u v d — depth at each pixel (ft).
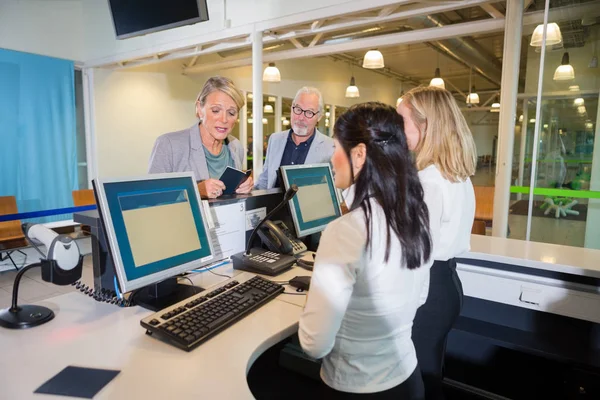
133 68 17.06
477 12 15.20
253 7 11.23
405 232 2.66
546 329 5.23
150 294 4.11
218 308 3.63
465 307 5.85
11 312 3.58
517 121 9.87
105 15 14.74
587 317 4.66
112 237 3.38
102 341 3.20
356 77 28.22
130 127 17.21
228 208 5.30
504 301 5.24
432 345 4.24
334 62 25.89
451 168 3.99
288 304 4.01
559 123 10.27
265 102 21.75
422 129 4.17
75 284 4.07
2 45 13.12
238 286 4.18
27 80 13.82
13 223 11.96
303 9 10.27
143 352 3.03
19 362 2.86
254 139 11.93
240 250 5.57
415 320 4.25
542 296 4.94
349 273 2.53
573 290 4.72
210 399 2.45
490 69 22.79
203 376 2.71
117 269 3.38
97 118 16.11
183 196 4.23
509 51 9.18
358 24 10.41
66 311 3.82
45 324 3.51
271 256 5.25
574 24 9.66
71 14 15.14
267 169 8.68
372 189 2.68
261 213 5.89
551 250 5.44
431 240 2.98
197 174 6.86
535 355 5.09
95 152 16.21
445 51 19.95
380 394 2.78
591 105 10.21
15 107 13.56
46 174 14.53
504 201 9.58
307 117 7.98
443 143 4.00
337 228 2.66
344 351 2.79
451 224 4.04
